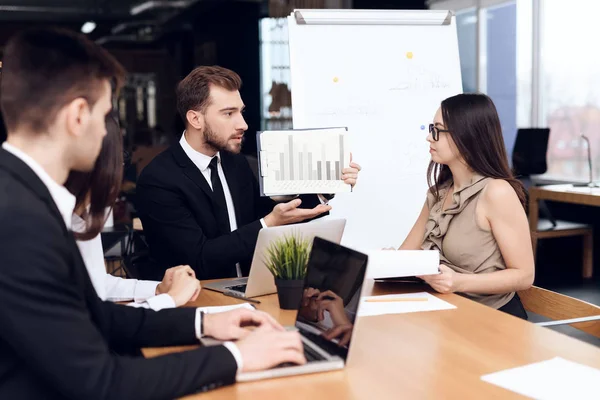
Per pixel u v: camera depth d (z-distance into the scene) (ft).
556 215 19.61
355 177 8.36
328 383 4.13
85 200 4.73
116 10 26.58
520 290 7.07
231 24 25.50
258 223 8.30
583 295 15.72
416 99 10.93
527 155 18.42
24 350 3.63
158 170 8.77
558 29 20.43
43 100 3.80
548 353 4.65
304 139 8.31
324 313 4.73
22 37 3.87
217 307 5.81
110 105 4.12
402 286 6.85
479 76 21.89
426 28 11.03
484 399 3.83
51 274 3.65
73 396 3.75
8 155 3.82
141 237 13.14
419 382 4.12
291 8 23.88
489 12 21.66
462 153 7.43
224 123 8.68
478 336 5.08
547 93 21.06
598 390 3.93
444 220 7.59
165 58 26.37
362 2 21.65
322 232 6.45
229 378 4.10
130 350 5.59
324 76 10.64
